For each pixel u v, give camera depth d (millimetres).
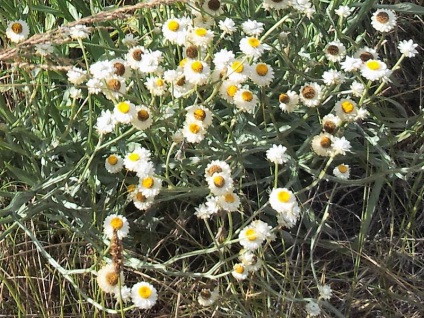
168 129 660
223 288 689
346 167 688
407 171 714
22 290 693
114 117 619
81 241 683
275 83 760
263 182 738
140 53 649
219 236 654
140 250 727
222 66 635
